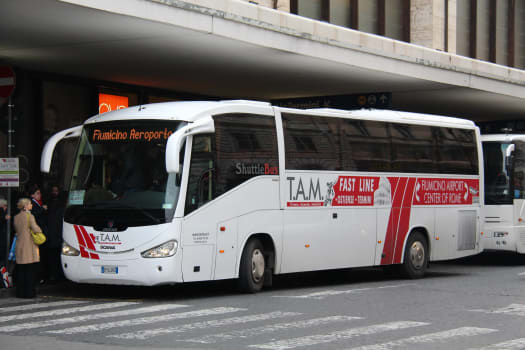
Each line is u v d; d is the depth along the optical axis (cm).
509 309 1233
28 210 1447
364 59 1995
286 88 2336
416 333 994
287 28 1747
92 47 1686
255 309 1226
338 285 1672
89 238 1353
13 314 1205
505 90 2517
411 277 1816
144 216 1320
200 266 1352
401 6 2697
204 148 1371
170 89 2338
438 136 1903
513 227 2270
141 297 1424
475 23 3045
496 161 2302
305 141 1568
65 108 2041
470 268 2177
